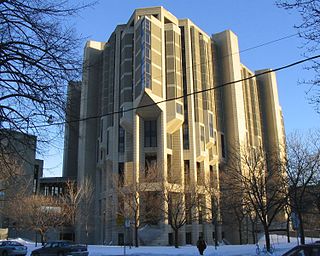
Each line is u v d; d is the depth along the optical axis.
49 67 10.65
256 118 106.50
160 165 63.09
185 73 83.50
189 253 36.31
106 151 82.50
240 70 102.00
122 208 60.00
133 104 77.12
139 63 76.69
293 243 49.91
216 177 62.66
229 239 83.31
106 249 44.81
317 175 35.50
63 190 95.38
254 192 36.28
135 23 82.44
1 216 73.38
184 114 80.44
